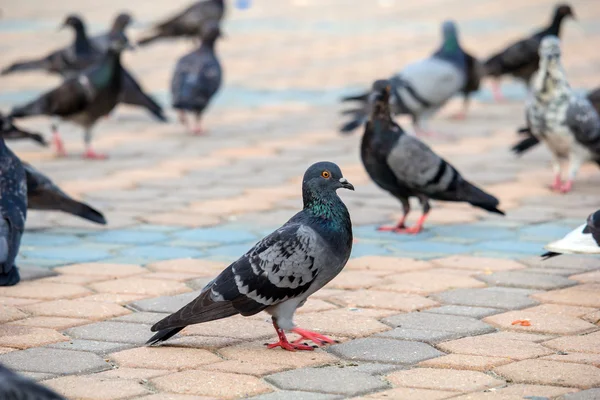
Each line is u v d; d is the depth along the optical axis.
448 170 10.03
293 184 12.45
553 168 13.53
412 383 6.10
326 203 6.70
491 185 12.45
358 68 22.95
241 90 20.56
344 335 7.07
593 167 13.84
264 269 6.45
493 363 6.43
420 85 15.10
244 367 6.39
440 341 6.93
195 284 8.37
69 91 14.03
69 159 14.23
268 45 27.36
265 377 6.23
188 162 13.89
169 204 11.41
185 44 29.11
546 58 11.67
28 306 7.69
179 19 20.80
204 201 11.54
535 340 6.91
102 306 7.71
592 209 11.18
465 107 17.52
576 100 11.72
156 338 6.59
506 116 17.81
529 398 5.82
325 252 6.58
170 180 12.72
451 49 15.38
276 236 6.55
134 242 9.81
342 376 6.22
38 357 6.57
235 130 16.50
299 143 15.26
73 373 6.30
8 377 4.06
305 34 29.52
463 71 15.43
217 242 9.80
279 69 23.17
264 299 6.48
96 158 14.27
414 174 9.93
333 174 6.68
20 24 30.70
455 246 9.68
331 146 15.00
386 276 8.60
